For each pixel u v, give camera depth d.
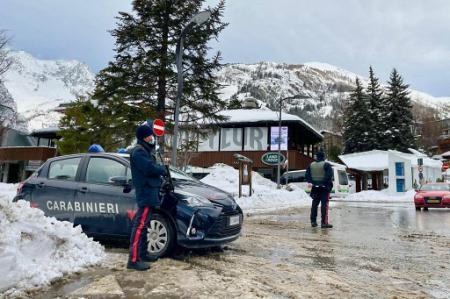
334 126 76.56
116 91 18.16
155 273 4.73
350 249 7.00
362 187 44.62
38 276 4.15
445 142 88.50
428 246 7.51
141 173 4.91
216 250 6.40
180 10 17.88
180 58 13.15
